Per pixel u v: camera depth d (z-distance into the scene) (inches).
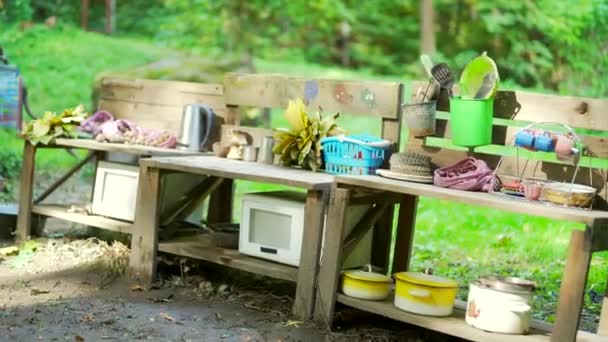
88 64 476.4
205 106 227.8
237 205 304.3
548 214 142.3
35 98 426.0
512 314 149.9
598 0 473.7
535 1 504.7
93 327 164.4
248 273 211.0
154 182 199.0
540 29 493.4
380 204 181.3
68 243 231.6
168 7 602.2
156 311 177.0
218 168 187.0
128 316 172.6
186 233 215.2
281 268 180.7
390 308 162.7
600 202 158.6
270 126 432.1
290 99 208.5
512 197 156.5
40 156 356.8
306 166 197.3
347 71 592.7
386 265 192.2
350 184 168.7
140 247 201.5
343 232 168.9
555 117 165.6
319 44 620.7
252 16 599.8
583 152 162.1
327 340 162.9
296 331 166.6
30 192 234.2
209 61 544.7
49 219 263.9
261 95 215.0
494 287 153.3
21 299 182.7
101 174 227.8
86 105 422.9
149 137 226.5
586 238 139.0
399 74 612.1
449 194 153.2
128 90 249.0
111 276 204.2
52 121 233.1
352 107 195.9
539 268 234.1
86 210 230.2
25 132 233.1
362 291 167.5
